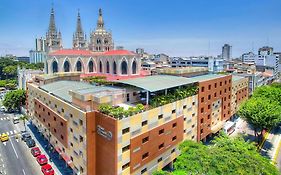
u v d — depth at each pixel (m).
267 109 61.44
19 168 51.41
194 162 33.12
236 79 87.69
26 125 82.50
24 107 97.88
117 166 36.97
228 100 77.19
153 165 44.41
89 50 120.62
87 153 40.34
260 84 125.75
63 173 49.19
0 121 87.44
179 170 32.94
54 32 134.75
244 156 33.19
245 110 64.50
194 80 58.53
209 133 65.69
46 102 59.09
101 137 39.56
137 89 49.53
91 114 40.09
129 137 38.62
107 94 43.16
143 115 40.88
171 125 48.66
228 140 39.62
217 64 164.38
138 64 102.31
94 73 106.44
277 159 57.25
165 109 46.47
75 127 43.81
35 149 59.28
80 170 43.41
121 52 100.38
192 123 57.25
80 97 42.28
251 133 74.81
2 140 67.19
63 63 99.31
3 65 197.88
